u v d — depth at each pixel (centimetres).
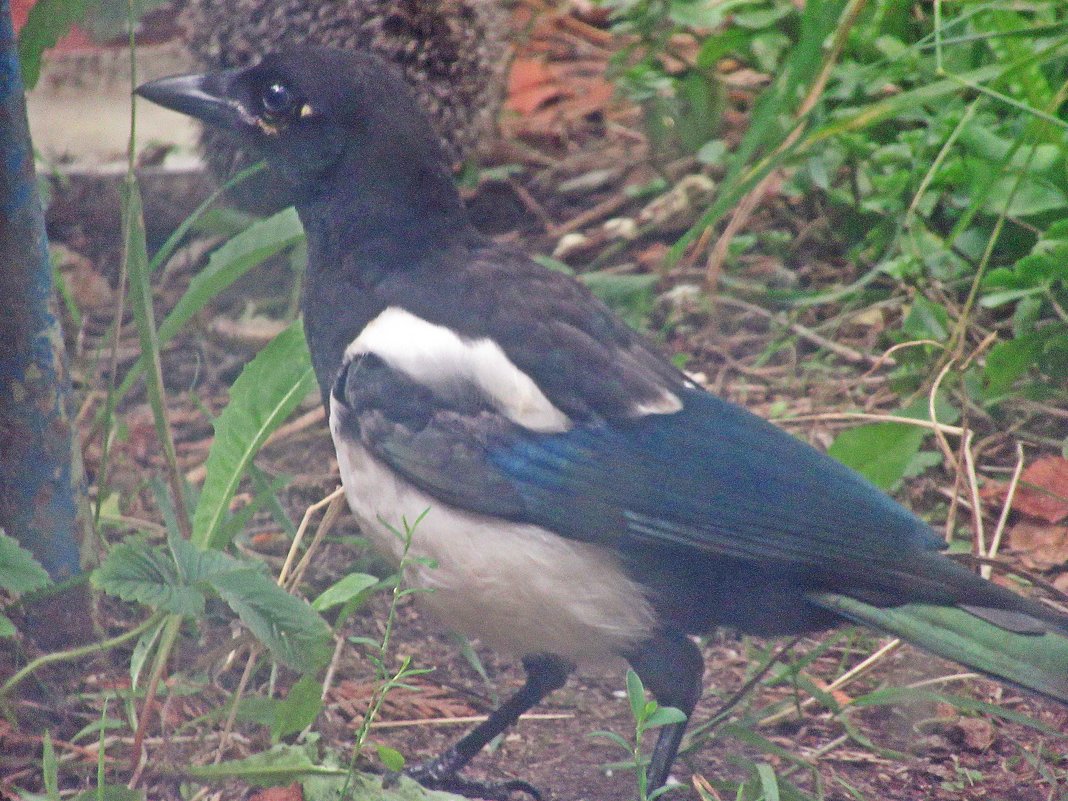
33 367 727
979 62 1169
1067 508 920
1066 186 1080
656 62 1342
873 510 680
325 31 1117
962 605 660
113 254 1254
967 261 1138
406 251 738
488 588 687
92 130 1367
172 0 1466
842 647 852
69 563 753
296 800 656
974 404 1025
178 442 1041
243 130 773
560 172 1344
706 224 975
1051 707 794
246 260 852
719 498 680
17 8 1250
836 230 1213
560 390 695
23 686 725
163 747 690
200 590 666
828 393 1057
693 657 700
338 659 808
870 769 744
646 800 618
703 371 1102
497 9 1284
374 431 692
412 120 747
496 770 755
